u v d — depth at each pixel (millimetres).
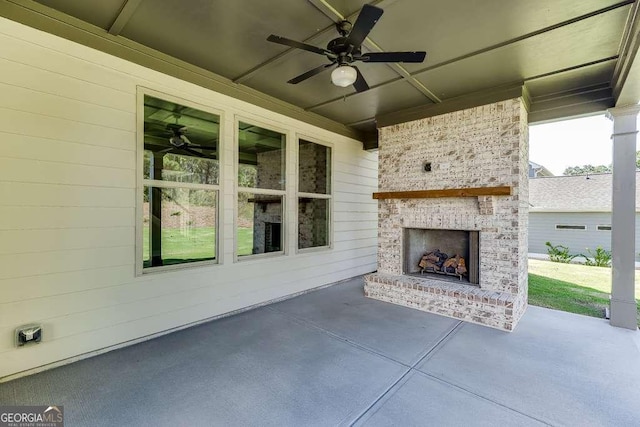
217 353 3008
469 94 4215
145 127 3543
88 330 2922
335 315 4113
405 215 4859
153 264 3580
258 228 4570
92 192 2943
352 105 4797
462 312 3953
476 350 3094
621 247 3771
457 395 2338
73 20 2768
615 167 3844
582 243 10836
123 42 3082
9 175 2510
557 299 5035
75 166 2838
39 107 2645
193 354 2984
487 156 4082
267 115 4551
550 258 9859
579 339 3369
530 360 2891
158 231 3648
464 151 4277
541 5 2438
